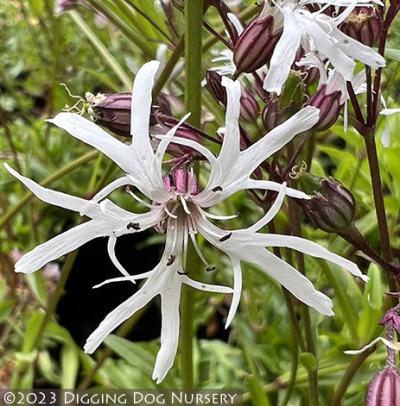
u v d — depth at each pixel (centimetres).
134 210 17
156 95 8
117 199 17
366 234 12
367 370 10
